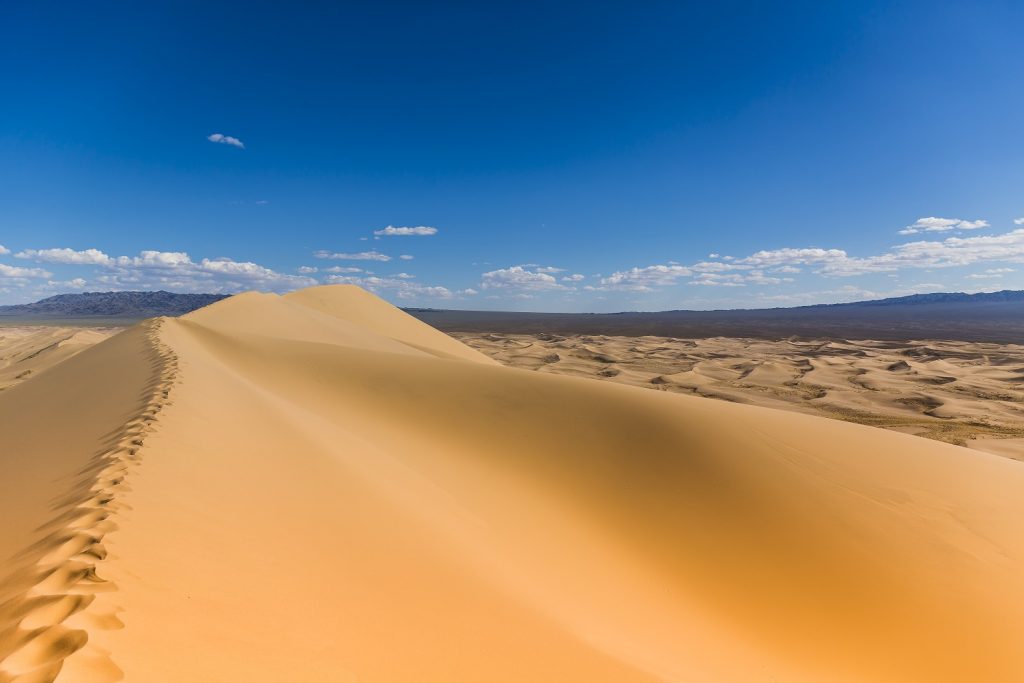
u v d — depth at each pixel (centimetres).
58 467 798
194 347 2422
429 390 1809
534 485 1231
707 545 1042
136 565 431
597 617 692
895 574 983
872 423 3628
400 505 832
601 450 1367
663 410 1527
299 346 2548
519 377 1883
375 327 6125
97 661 294
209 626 375
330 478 854
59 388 1828
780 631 838
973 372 6072
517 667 429
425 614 488
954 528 1118
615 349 9488
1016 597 948
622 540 1053
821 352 8975
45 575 400
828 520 1109
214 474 734
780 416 1628
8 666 280
